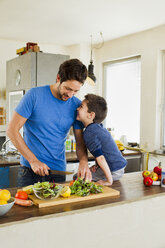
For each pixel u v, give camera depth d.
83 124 1.96
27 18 3.63
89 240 1.37
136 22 3.81
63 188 1.45
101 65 5.22
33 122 1.85
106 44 4.99
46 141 1.88
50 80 3.55
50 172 1.91
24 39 4.75
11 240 1.16
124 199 1.47
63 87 1.66
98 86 5.23
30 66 3.40
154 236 1.61
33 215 1.23
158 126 4.23
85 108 1.81
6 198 1.23
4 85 4.75
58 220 1.27
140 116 4.42
